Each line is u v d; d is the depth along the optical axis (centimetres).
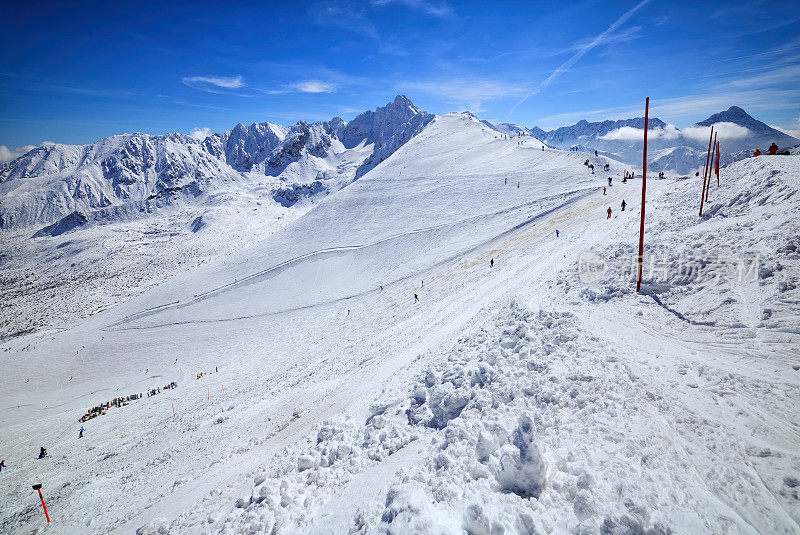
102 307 11962
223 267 8950
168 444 1992
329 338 4003
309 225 9619
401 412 1071
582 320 1142
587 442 635
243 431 1664
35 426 4144
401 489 584
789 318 872
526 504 522
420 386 1120
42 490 2070
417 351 1761
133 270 16662
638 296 1256
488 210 6738
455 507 551
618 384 777
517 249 4166
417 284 4806
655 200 2505
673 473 532
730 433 593
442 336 1845
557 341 1058
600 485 526
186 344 6197
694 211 1734
